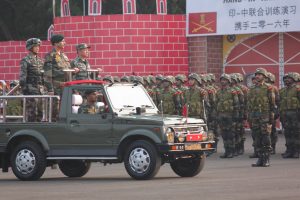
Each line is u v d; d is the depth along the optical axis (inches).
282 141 3425.2
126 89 2055.9
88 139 1998.0
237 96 2770.7
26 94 2191.2
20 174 2028.8
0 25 6053.2
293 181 1891.0
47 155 2028.8
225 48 3831.2
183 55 3767.2
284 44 3730.3
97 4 3786.9
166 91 2817.4
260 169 2242.9
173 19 3757.4
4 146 2062.0
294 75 2696.9
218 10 3683.6
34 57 2197.3
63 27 3826.3
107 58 3742.6
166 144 1921.8
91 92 2023.9
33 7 5989.2
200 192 1690.5
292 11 3567.9
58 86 2160.4
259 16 3622.0
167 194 1664.6
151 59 3740.2
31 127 2046.0
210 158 2706.7
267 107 2348.7
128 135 1953.7
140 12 5639.8
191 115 2765.7
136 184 1867.6
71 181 1993.1
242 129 2829.7
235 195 1627.7
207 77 2839.6
